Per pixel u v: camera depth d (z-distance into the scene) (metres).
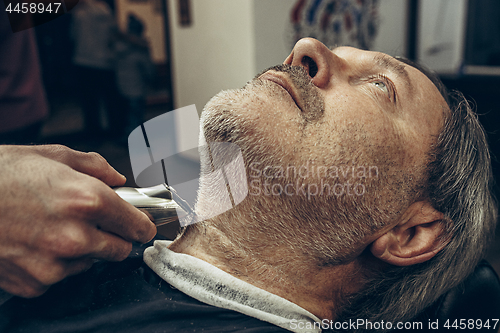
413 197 0.81
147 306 0.64
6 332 0.60
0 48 1.52
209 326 0.64
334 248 0.77
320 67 0.80
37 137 1.82
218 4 2.75
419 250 0.81
